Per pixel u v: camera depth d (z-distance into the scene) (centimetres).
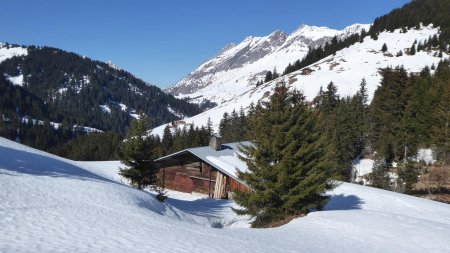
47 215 1480
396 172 6016
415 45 14912
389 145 6475
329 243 1688
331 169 2602
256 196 2355
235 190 2531
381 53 14688
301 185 2311
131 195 2448
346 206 3553
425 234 1973
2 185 1864
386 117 7131
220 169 3734
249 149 2545
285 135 2381
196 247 1246
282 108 2473
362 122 7500
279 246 1507
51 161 3434
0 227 1234
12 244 1069
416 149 6412
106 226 1415
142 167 3378
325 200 2544
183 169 4344
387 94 7612
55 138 19250
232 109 14025
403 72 8425
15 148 3647
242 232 1797
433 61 13175
